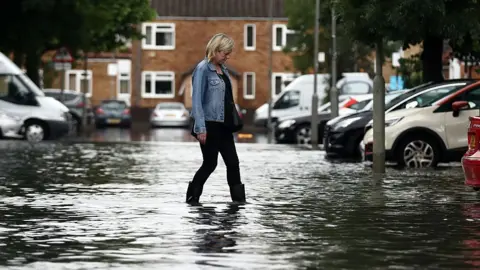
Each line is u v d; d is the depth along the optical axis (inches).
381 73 1311.5
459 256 626.8
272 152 1870.1
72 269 584.1
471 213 850.8
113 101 3964.1
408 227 761.6
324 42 3329.2
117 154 1749.5
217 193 1019.9
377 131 1306.6
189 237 708.0
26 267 591.2
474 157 916.0
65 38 2608.3
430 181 1172.5
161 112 3969.0
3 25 2581.2
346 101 2297.0
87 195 1000.9
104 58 5132.9
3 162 1513.3
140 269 582.9
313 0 3639.3
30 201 943.7
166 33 5078.7
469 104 1413.6
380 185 1120.2
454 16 1357.0
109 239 698.8
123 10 3750.0
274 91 5073.8
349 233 729.0
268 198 973.8
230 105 930.7
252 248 658.8
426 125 1428.4
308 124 2331.4
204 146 928.9
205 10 5068.9
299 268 584.1
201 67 926.4
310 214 842.8
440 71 1742.1
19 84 2310.5
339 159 1641.2
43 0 2544.3
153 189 1066.7
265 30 5054.1
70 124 2343.8
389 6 1298.0
